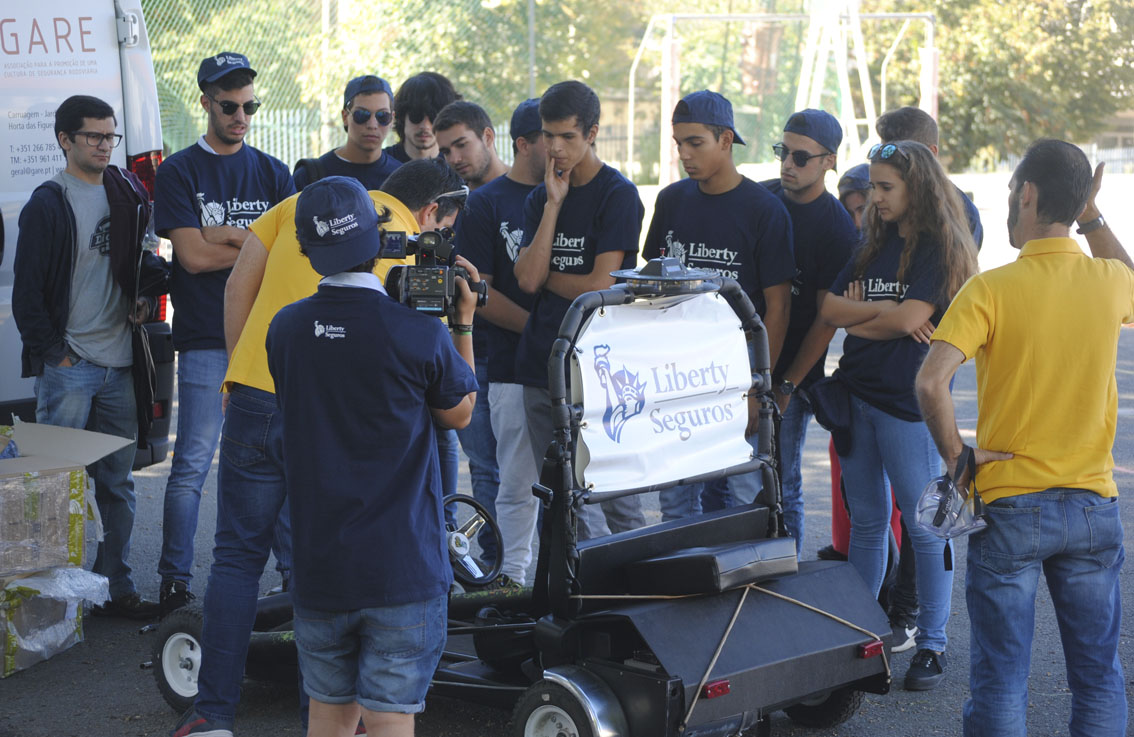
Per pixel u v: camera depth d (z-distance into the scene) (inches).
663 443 158.1
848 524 209.8
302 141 700.0
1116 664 143.8
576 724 143.8
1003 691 141.8
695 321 161.3
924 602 187.5
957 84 1438.2
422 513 128.5
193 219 217.0
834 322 186.2
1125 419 357.4
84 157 213.6
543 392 201.0
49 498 197.0
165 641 179.0
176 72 647.1
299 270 161.9
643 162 1075.9
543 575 154.9
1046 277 138.6
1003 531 139.9
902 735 171.9
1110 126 1625.2
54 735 174.2
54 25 238.4
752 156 985.5
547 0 979.9
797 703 161.2
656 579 151.6
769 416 169.9
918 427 182.5
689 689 140.5
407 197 159.5
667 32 793.6
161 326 244.7
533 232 200.8
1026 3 1446.9
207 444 220.2
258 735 175.3
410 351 125.8
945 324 141.0
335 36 751.1
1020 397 138.7
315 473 126.0
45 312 214.2
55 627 201.9
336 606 126.3
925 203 178.1
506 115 865.5
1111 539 139.9
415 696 129.1
